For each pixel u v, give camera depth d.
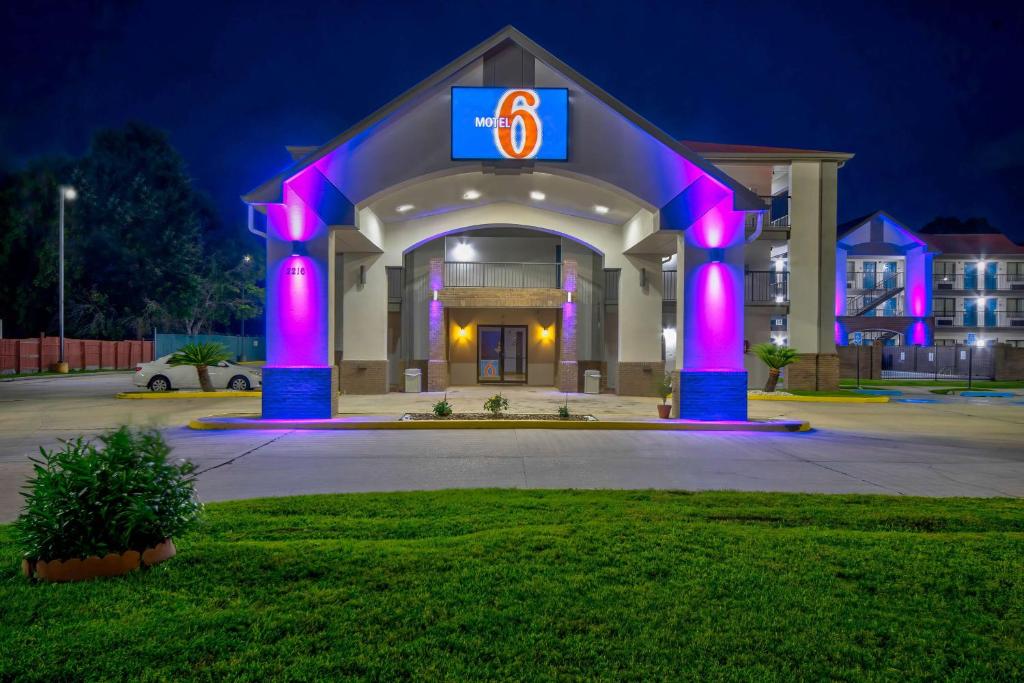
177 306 48.62
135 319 46.19
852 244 41.12
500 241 24.33
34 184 42.25
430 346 22.84
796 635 3.59
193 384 22.25
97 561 4.25
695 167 13.47
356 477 8.41
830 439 12.31
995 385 28.28
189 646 3.37
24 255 42.38
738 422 13.71
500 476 8.53
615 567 4.59
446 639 3.48
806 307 24.00
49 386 25.81
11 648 3.32
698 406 13.91
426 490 7.53
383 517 6.10
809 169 23.98
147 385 21.88
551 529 5.52
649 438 12.12
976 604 4.05
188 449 10.55
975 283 44.94
